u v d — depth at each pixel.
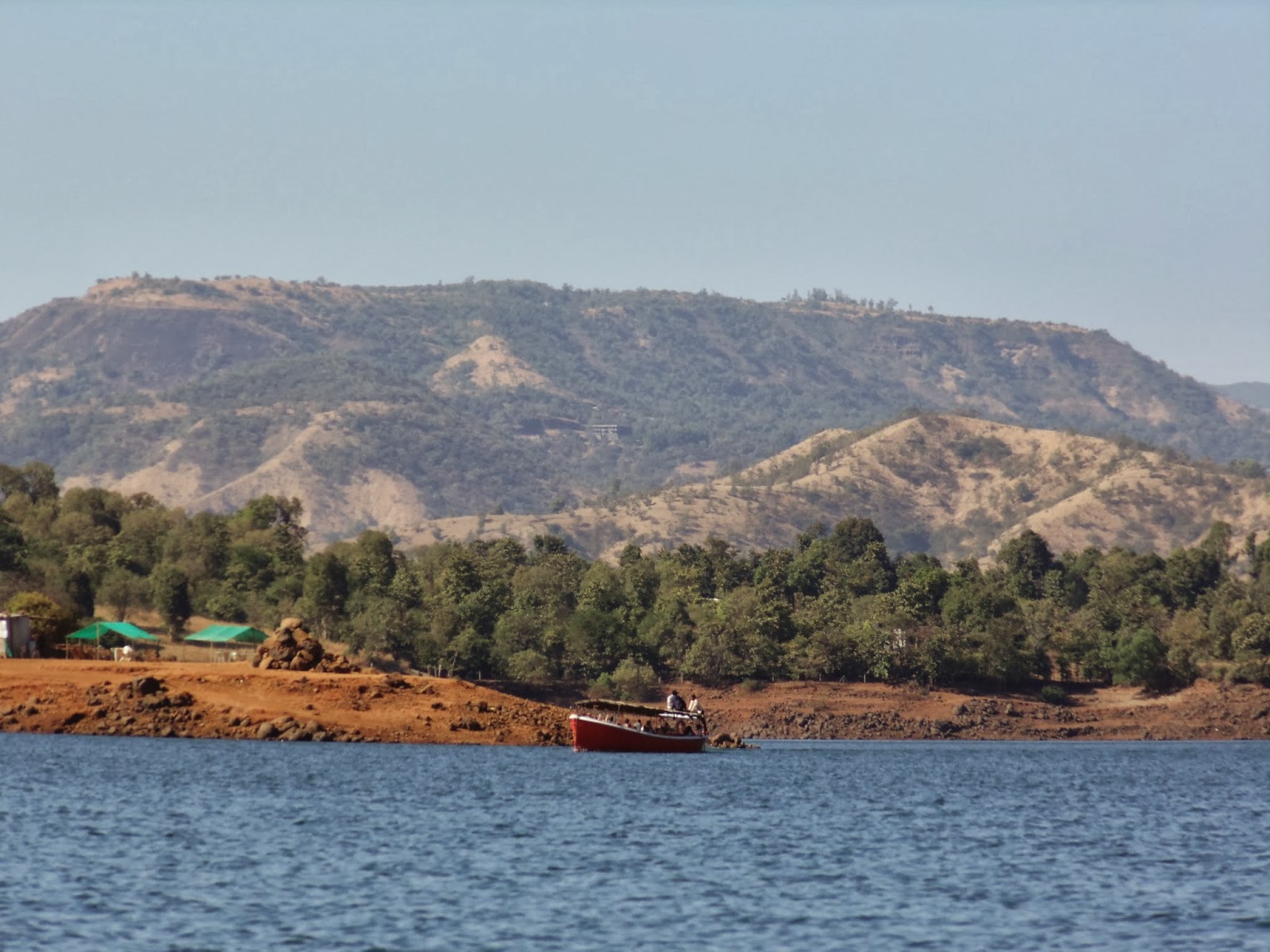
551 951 180.12
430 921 193.50
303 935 184.12
